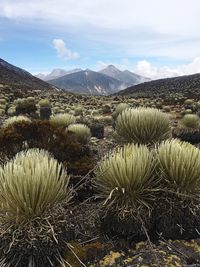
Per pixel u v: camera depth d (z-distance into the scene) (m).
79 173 4.74
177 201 3.61
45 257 3.07
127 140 5.68
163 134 5.65
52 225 3.15
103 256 3.33
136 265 3.19
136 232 3.52
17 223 3.05
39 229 3.09
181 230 3.57
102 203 3.70
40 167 3.23
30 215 3.12
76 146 5.44
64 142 5.43
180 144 3.99
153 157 3.84
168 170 3.70
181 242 3.55
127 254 3.38
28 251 3.02
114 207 3.62
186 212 3.61
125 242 3.50
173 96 64.88
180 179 3.64
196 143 9.50
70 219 3.51
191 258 3.29
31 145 5.41
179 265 3.19
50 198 3.23
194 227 3.62
